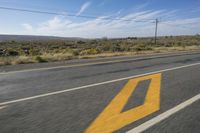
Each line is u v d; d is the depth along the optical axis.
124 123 4.26
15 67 13.23
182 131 3.92
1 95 6.39
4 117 4.63
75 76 9.59
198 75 9.69
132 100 5.79
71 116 4.64
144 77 9.23
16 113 4.86
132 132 3.87
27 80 8.74
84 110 5.01
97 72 10.74
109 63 14.98
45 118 4.55
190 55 21.70
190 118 4.54
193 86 7.46
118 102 5.61
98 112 4.88
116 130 3.95
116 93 6.51
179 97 6.09
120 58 19.47
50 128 4.06
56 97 6.11
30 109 5.11
